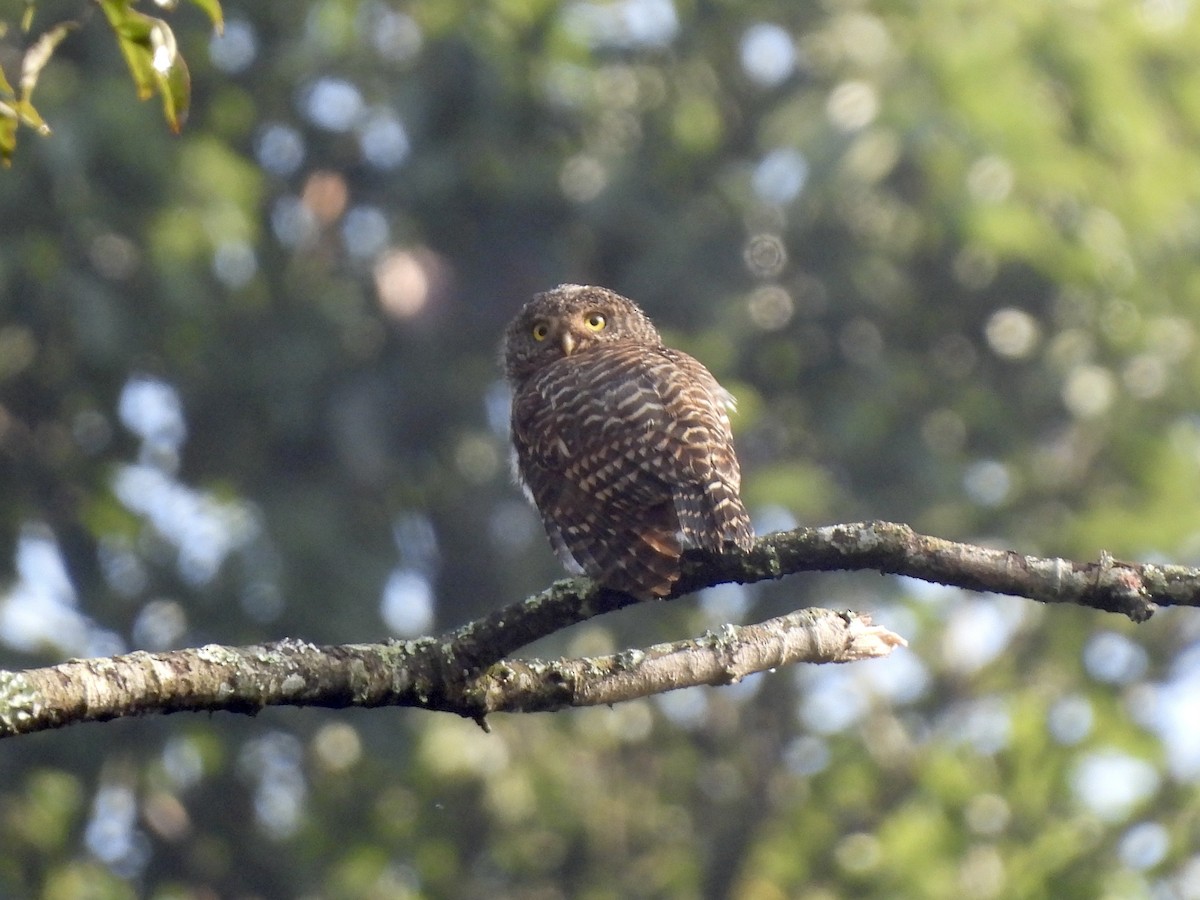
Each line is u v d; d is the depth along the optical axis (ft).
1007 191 47.34
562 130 49.80
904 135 45.16
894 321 52.24
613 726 51.39
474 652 16.79
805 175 45.55
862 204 50.83
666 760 52.24
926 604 49.96
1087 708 49.55
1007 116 46.09
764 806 51.85
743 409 47.75
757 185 49.34
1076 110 49.37
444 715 47.78
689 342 48.52
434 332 48.52
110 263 44.68
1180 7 52.39
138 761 45.98
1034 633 52.13
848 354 51.34
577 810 50.37
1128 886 45.37
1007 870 45.96
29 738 45.11
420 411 48.83
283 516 46.44
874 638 18.97
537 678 17.17
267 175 50.11
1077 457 52.29
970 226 46.60
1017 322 52.39
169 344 47.16
